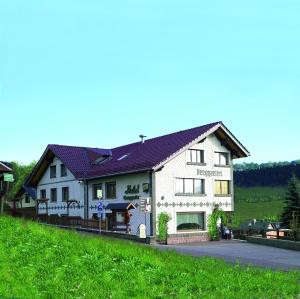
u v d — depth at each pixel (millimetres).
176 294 13586
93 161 48031
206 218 41625
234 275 16938
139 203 39750
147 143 46812
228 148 44312
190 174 41031
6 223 19625
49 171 52719
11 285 12492
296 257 26844
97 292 12906
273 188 117875
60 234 19109
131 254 17266
